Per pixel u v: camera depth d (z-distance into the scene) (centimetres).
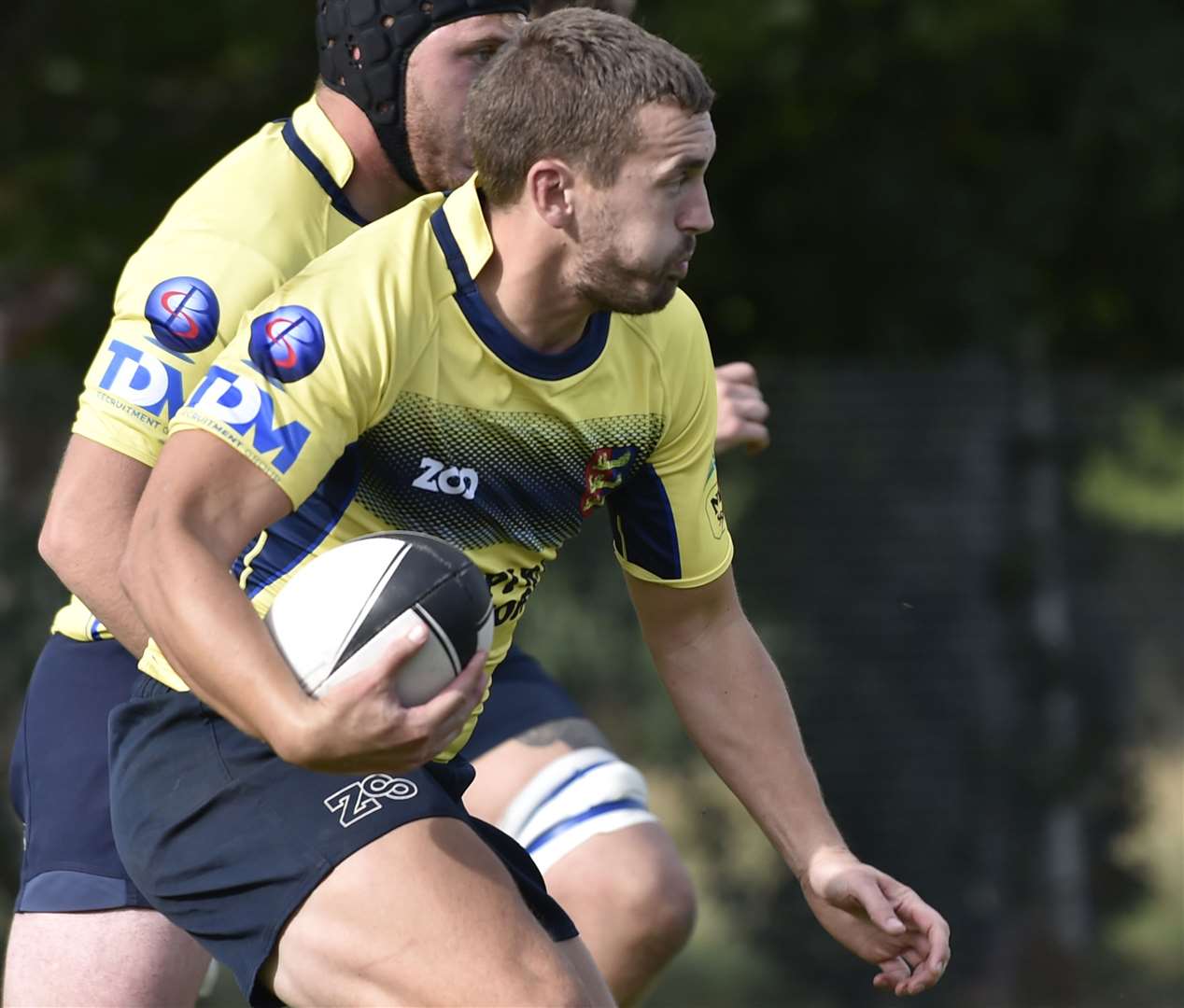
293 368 926
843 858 1114
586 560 2819
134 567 895
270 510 921
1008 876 2909
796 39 3597
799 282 3966
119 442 1102
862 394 2958
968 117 4044
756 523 2919
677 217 947
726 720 1160
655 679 2800
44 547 1105
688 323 1083
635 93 926
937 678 2936
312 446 924
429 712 860
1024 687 2953
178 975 1196
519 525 1039
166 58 3659
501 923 938
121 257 3638
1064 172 4066
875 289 4003
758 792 1153
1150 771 2961
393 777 987
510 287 980
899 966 1100
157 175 3634
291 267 1154
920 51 3788
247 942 973
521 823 1403
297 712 852
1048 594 2970
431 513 1009
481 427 996
